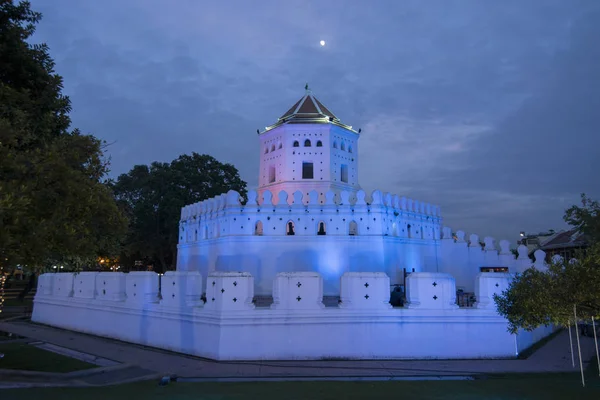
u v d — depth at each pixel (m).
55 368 13.70
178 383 11.86
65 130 15.62
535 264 25.86
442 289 15.91
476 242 34.03
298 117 39.16
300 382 11.98
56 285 25.31
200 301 16.61
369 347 15.34
